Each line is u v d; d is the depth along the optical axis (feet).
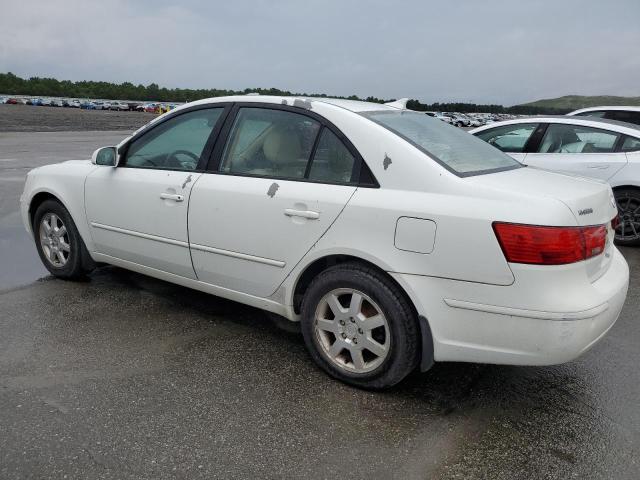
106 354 11.29
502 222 8.49
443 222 8.87
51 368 10.61
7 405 9.30
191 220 11.94
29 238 20.76
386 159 9.71
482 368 11.21
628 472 8.08
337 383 10.43
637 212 21.48
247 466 7.98
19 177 36.27
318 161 10.50
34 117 159.12
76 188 14.42
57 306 13.76
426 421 9.25
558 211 8.45
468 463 8.21
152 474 7.74
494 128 24.43
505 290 8.55
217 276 11.92
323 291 10.24
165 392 9.90
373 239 9.50
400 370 9.66
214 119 12.24
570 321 8.38
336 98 11.97
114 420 8.97
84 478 7.61
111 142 72.90
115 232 13.69
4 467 7.76
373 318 9.78
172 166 12.75
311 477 7.80
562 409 9.74
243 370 10.84
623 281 9.76
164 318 13.24
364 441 8.64
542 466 8.18
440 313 9.09
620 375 11.05
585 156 22.08
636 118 30.73
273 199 10.65
